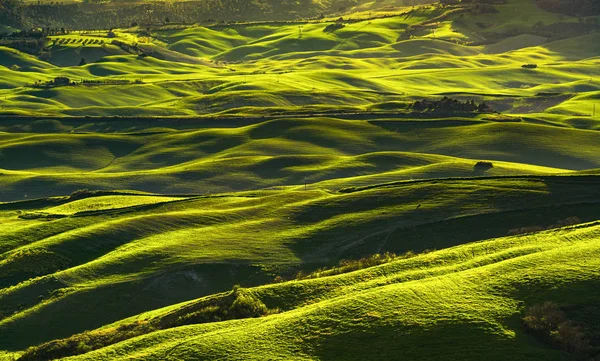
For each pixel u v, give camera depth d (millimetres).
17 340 91875
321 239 111062
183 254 107812
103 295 99562
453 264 79812
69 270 105812
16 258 112438
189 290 100250
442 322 62000
